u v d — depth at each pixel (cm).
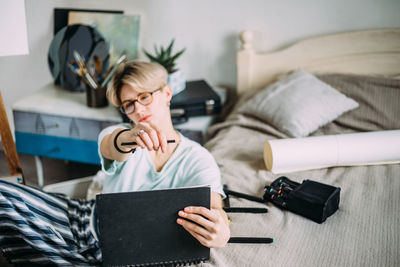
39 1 242
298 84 188
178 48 241
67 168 252
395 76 190
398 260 100
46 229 109
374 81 182
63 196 135
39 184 229
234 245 107
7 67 258
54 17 245
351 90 184
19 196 110
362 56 199
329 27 205
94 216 115
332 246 107
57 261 106
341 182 140
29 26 247
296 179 143
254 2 214
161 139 94
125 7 239
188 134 201
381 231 113
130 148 98
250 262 100
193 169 109
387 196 131
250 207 126
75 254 110
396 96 173
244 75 223
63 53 232
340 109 177
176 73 206
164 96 106
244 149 167
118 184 110
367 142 147
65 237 118
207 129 198
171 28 237
